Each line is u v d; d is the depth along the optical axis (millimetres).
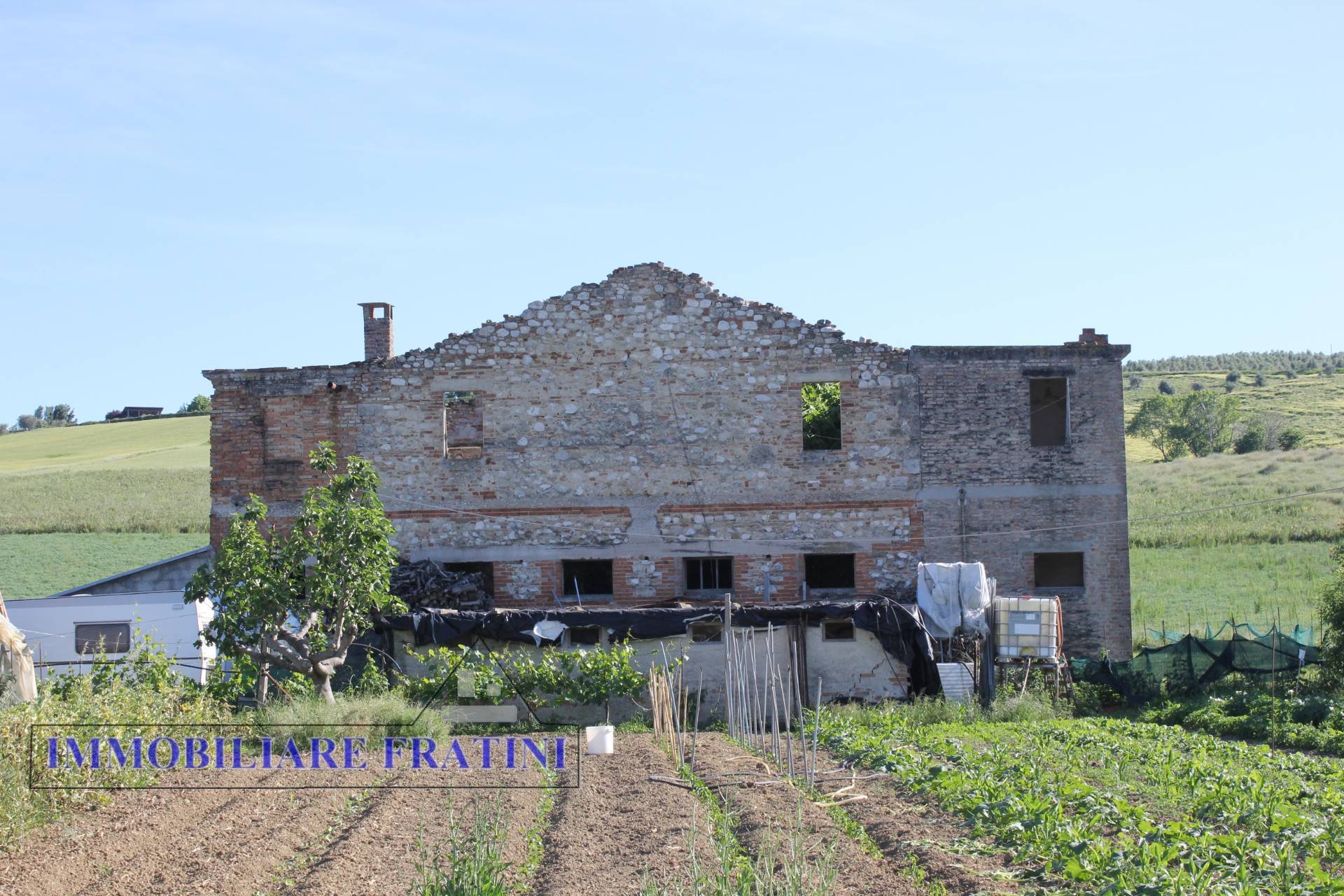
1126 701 26922
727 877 11539
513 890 12305
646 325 28875
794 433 28562
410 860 13117
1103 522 28375
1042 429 31094
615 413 28875
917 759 18031
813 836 13883
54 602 26375
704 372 28750
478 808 13609
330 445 23656
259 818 14922
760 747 20453
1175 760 18469
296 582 23031
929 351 28438
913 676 26438
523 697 25516
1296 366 132000
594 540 28734
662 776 17547
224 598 22547
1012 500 28359
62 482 76625
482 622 26281
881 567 28328
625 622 26453
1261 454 79000
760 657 26641
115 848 13578
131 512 65750
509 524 28906
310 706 21547
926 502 28359
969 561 28250
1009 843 13539
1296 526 54375
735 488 28594
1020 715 24609
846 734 20984
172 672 23047
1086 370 28578
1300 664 26094
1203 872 11500
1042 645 26656
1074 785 15633
